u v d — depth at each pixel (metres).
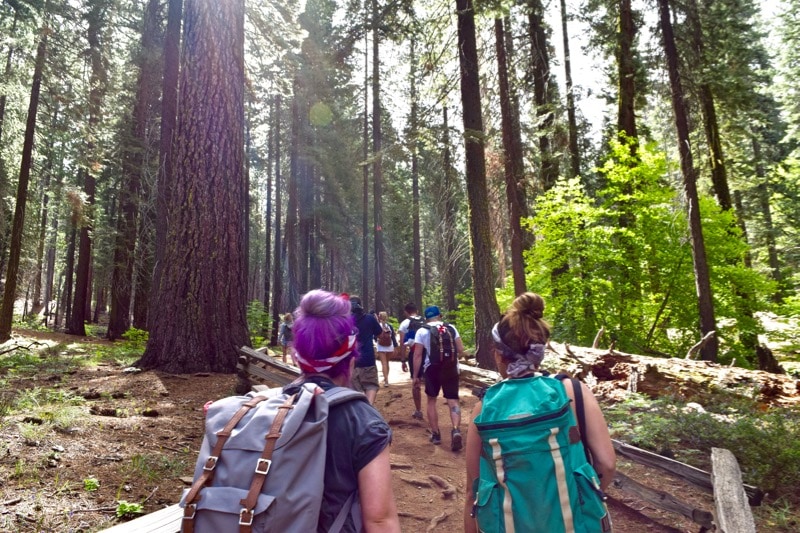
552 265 15.16
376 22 13.57
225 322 10.20
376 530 1.45
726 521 3.00
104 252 30.75
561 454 2.06
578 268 14.89
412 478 5.65
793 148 29.27
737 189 24.17
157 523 2.77
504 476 2.07
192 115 10.39
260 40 16.19
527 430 2.09
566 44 22.69
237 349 10.16
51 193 24.44
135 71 24.98
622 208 15.41
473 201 12.93
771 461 5.58
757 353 15.52
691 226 13.67
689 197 13.78
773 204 26.48
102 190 33.75
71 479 4.34
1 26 18.72
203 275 10.12
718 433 6.30
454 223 18.67
